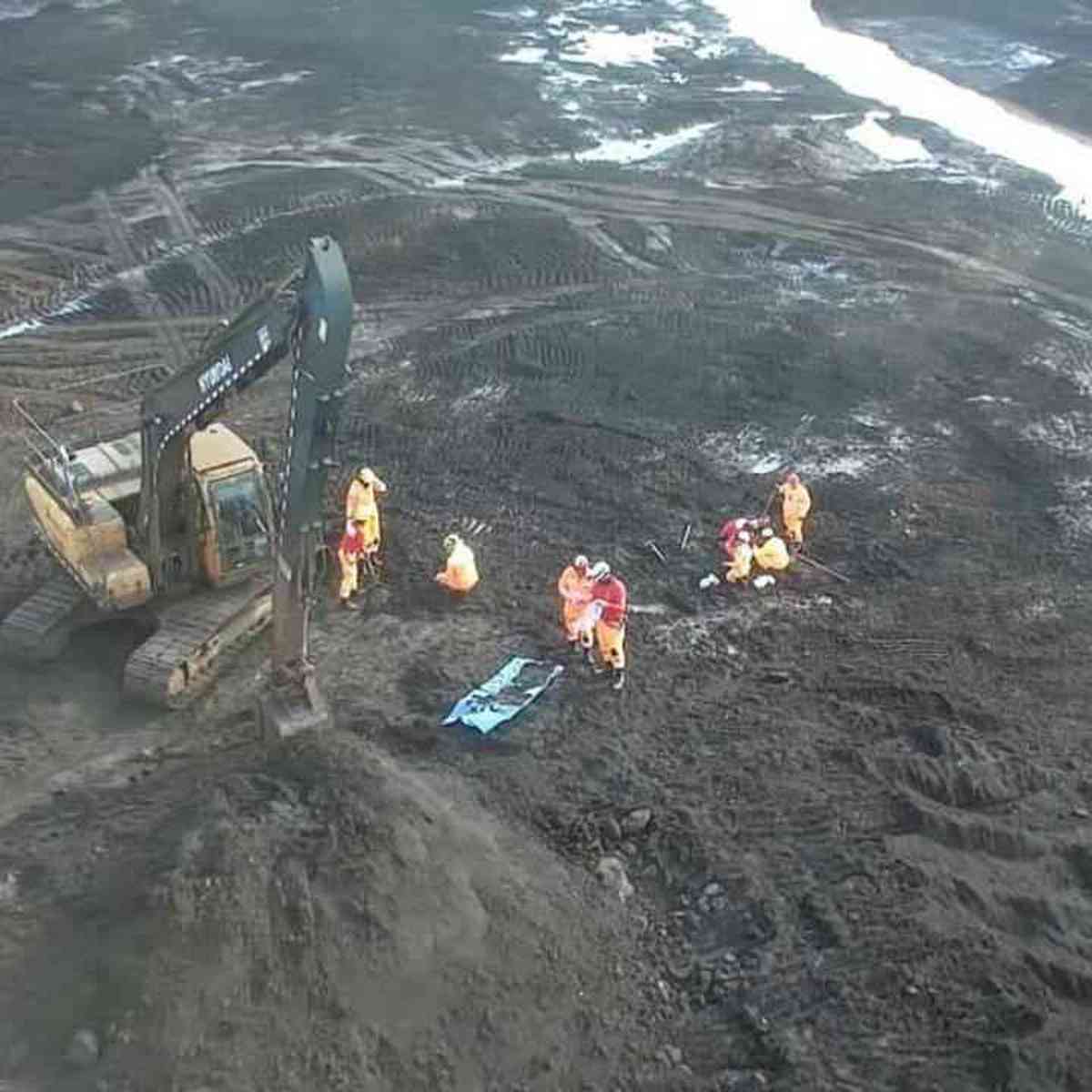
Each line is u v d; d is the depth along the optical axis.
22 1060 11.71
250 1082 11.45
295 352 13.20
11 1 45.44
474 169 32.69
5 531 20.58
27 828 14.82
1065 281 27.70
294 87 37.88
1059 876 14.13
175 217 30.36
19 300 27.11
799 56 41.03
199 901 12.07
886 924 13.38
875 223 30.12
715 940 13.61
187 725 16.72
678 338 25.66
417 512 20.92
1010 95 37.53
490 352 25.33
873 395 23.84
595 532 20.44
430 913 12.73
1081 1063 11.88
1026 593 19.00
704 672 17.52
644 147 34.09
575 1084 12.20
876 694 17.02
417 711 16.81
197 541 17.39
